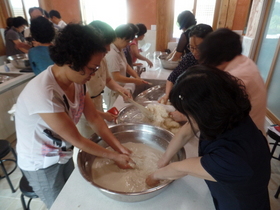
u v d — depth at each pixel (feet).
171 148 2.89
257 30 10.24
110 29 4.20
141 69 8.28
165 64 8.53
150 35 12.34
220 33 2.89
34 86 2.39
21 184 4.05
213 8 11.38
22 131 2.78
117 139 3.56
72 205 2.43
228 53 2.85
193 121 1.78
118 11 12.30
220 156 1.70
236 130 1.74
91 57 2.16
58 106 2.40
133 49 9.04
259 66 10.61
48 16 11.03
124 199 2.36
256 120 2.98
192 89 1.57
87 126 5.45
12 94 7.84
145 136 3.75
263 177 1.94
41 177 3.18
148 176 2.75
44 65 5.92
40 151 2.91
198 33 4.23
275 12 9.12
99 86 5.42
